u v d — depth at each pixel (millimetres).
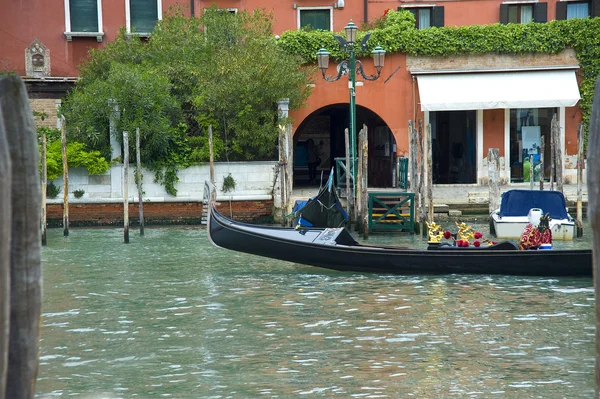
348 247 17672
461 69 30109
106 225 27734
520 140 30734
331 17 31203
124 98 27312
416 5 31109
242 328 12992
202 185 28094
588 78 30125
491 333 12469
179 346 11938
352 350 11547
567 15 30906
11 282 3361
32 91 29609
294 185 33031
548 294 15352
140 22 30766
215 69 28188
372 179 33312
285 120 27953
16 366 3377
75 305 14891
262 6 31188
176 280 17391
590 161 3100
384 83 30469
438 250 17250
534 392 9570
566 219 23688
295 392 9648
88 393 9695
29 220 3398
